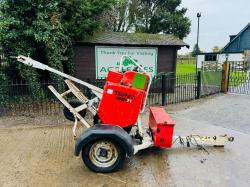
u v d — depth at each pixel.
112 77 4.14
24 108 7.77
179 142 4.96
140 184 3.55
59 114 7.20
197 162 4.21
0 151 4.66
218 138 4.77
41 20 7.89
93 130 3.69
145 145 4.25
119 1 11.44
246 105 8.28
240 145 4.96
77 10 9.09
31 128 6.03
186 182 3.61
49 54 8.34
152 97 9.62
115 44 10.05
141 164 4.14
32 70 8.15
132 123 4.14
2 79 7.73
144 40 10.63
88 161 3.80
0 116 7.03
